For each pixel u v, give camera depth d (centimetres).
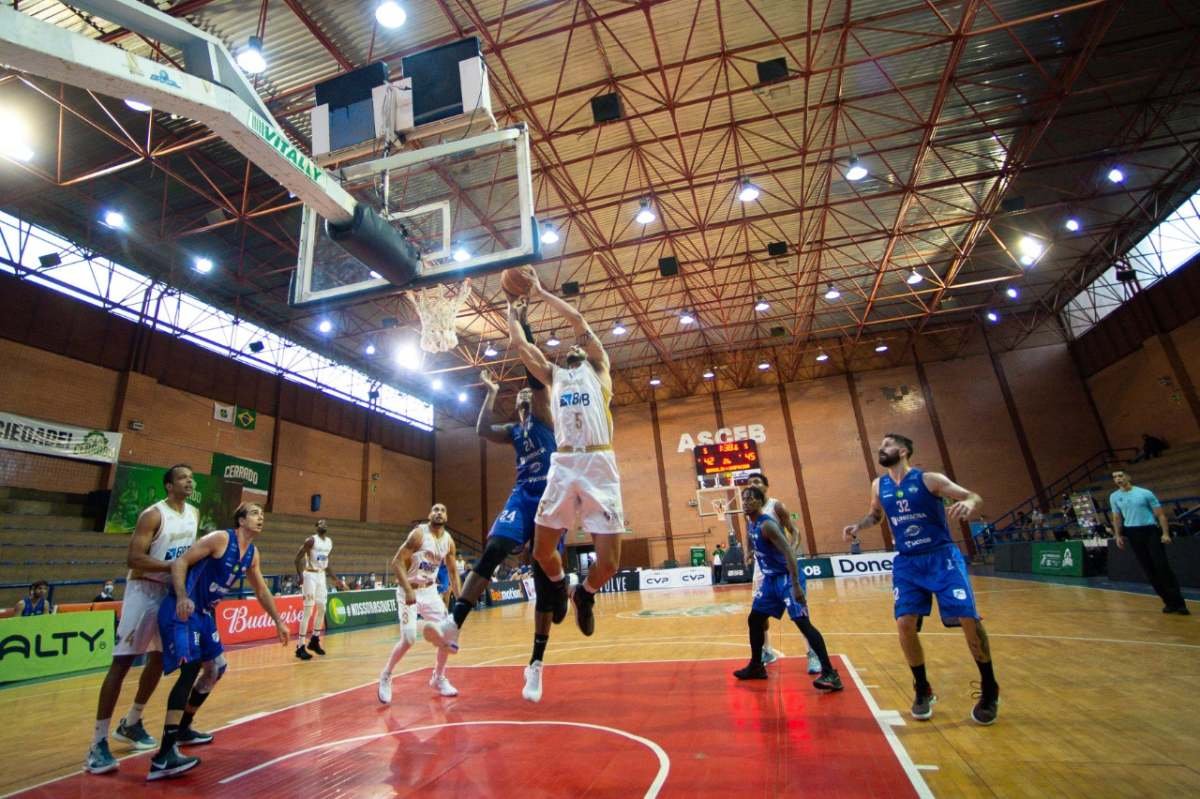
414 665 707
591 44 1116
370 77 446
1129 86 1346
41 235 1512
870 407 2547
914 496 364
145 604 363
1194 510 1084
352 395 2527
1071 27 1183
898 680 452
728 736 331
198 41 266
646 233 1742
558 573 341
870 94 1295
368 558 2203
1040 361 2411
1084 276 2166
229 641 1049
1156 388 1986
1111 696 371
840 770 269
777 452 2594
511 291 369
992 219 1762
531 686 333
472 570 352
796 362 2655
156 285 1775
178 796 285
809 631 440
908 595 358
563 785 268
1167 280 1875
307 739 379
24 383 1438
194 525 392
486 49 1071
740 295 2170
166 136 1257
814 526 2475
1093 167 1611
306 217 449
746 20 1104
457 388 2769
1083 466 2253
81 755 375
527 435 375
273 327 2142
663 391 2786
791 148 1438
